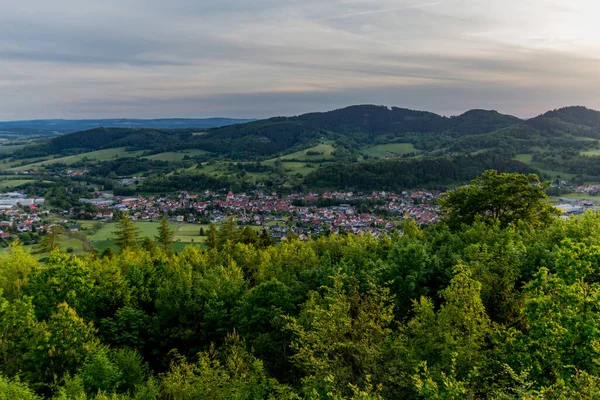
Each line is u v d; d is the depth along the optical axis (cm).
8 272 4522
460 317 1962
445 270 3316
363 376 1877
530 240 3603
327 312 2208
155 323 3859
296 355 2159
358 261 4084
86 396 2320
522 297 2411
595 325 1598
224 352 3069
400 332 2362
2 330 3023
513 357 1783
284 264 4878
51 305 3744
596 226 3391
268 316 3309
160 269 4925
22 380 2831
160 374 2905
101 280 4241
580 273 1912
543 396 1339
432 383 1452
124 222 7862
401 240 4469
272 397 2133
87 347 2959
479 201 5081
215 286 4081
